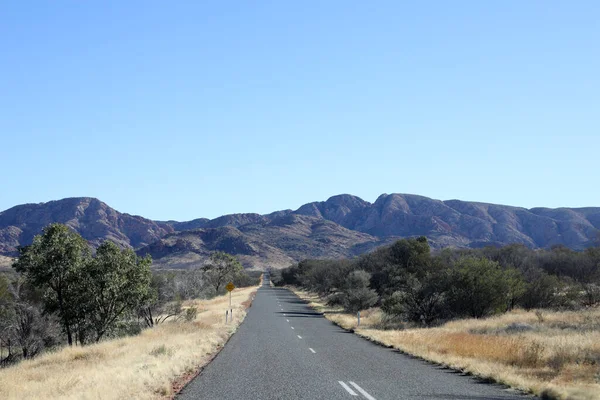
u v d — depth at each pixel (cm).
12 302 3478
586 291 4888
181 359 1708
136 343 2405
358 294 5706
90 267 3356
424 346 2108
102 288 3381
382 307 4619
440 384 1288
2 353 3672
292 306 6725
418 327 3988
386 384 1289
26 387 1355
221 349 2233
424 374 1466
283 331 3278
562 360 1578
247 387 1261
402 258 7150
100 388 1164
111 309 3506
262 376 1444
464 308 4366
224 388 1249
